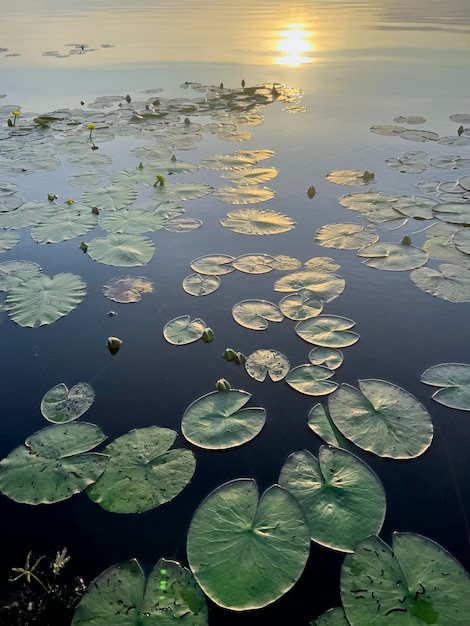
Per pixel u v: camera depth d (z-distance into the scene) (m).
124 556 2.36
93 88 11.73
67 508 2.57
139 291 4.30
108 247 4.93
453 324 3.84
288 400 3.17
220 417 3.04
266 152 7.45
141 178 6.47
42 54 15.59
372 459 2.78
